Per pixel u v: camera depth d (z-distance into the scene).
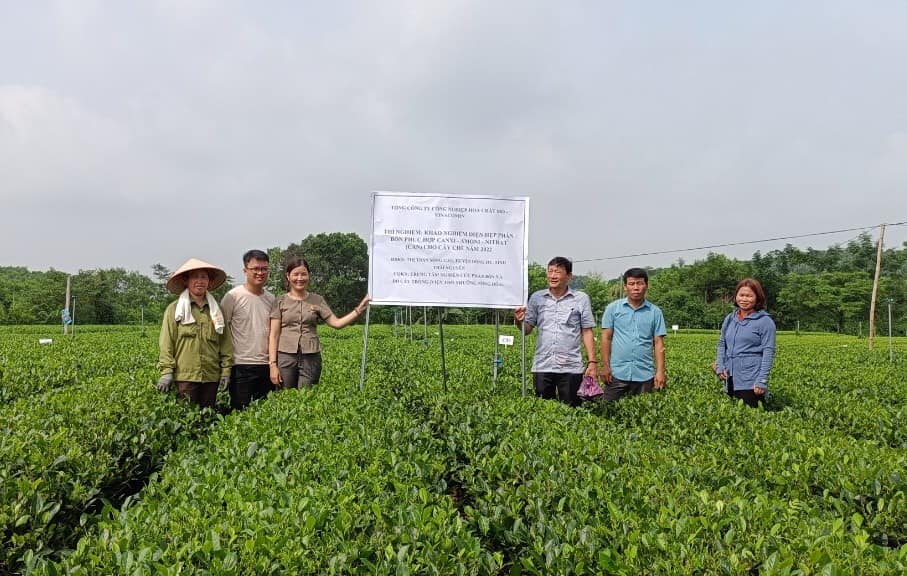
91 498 4.70
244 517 3.54
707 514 3.70
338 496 3.91
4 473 4.25
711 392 9.31
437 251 8.62
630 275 8.53
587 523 3.75
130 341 24.25
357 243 79.06
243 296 8.18
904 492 4.27
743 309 8.36
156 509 3.76
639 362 8.65
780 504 3.99
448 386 9.65
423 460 4.98
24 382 10.65
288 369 8.36
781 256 101.31
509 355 18.83
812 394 9.76
